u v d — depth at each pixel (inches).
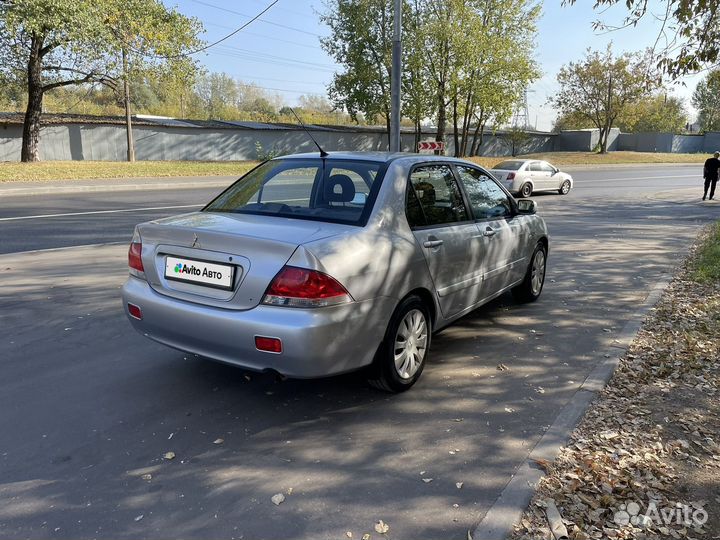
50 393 152.0
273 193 161.6
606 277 298.8
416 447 128.1
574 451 124.5
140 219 479.8
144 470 117.9
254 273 127.3
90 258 323.0
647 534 98.3
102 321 211.8
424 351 161.5
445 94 1349.7
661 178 1223.5
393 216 149.3
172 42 965.8
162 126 1277.1
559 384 163.0
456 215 179.3
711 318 219.5
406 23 1357.0
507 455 125.0
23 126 1049.5
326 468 119.5
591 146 2358.5
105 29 831.1
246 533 99.0
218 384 159.5
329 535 98.5
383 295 139.2
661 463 119.4
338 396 153.8
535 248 238.5
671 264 332.5
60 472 116.6
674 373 167.2
